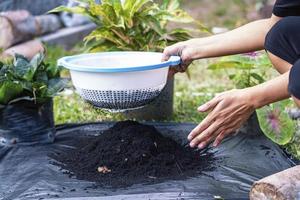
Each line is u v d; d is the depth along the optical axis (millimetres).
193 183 1549
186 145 1836
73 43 3500
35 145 1869
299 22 1461
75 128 2023
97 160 1668
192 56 1646
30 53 3121
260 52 1947
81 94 1648
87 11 2146
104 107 1637
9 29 3195
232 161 1720
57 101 2416
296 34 1454
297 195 1332
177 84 2805
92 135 1951
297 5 1520
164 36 2102
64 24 3588
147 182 1559
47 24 3457
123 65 1787
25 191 1521
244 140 1888
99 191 1504
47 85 1844
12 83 1772
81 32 3533
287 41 1470
